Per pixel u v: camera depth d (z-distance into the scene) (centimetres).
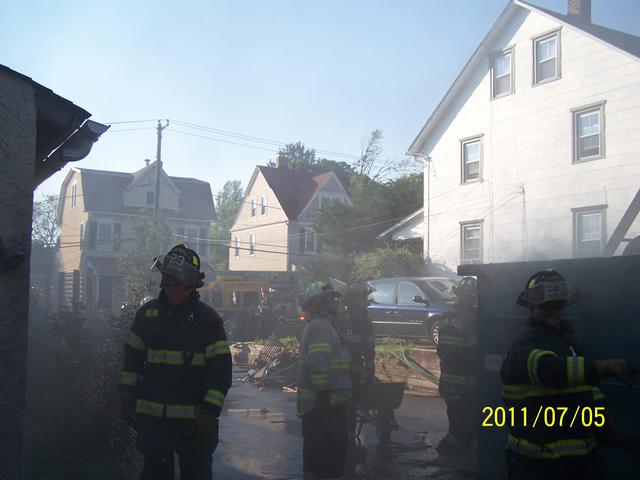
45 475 510
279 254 4309
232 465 635
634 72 1914
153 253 3234
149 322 393
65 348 630
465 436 655
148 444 379
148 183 4522
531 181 2200
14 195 455
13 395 439
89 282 2495
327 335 521
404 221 2667
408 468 616
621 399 424
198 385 388
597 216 2006
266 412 930
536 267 482
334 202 3200
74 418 577
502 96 2303
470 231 2417
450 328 659
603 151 1989
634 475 417
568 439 322
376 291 1470
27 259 455
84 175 4472
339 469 526
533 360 317
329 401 520
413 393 1072
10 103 460
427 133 2569
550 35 2155
